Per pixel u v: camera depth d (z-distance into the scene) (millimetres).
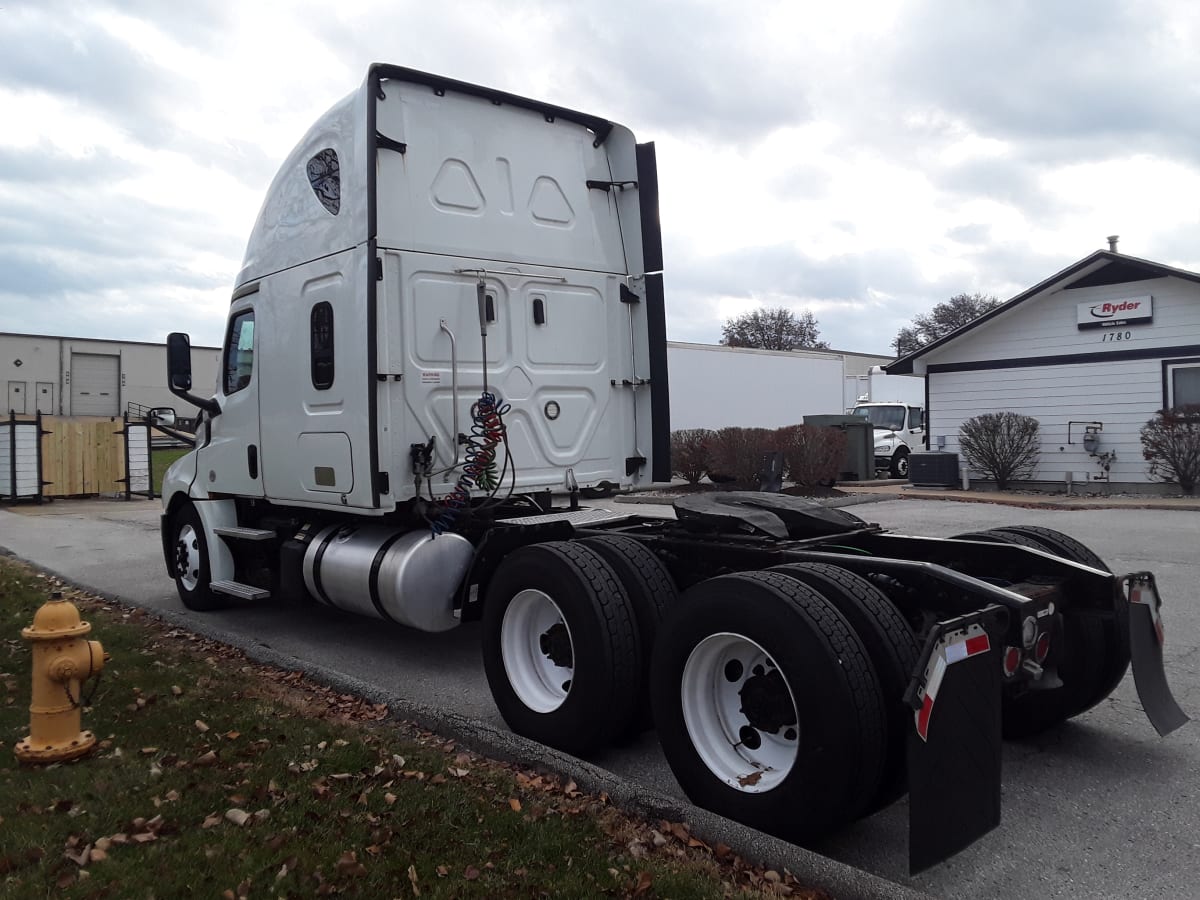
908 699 3039
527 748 4250
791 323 72625
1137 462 17062
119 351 62906
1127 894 3184
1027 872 3354
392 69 5613
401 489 5598
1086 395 17625
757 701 3633
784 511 4938
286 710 4910
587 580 4340
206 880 3078
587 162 6676
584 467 6488
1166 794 4000
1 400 58719
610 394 6672
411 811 3590
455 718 4648
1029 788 4090
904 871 3402
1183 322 16375
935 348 19562
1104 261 17000
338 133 5879
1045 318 18094
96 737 4422
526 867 3170
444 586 5641
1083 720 4961
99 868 3158
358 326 5617
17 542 13680
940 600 3732
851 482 21312
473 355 5934
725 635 3643
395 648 6777
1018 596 3547
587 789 3889
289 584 6695
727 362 26188
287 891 3004
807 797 3322
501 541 5559
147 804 3652
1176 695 5227
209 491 7629
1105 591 4172
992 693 3309
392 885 3045
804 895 3082
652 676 3973
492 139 6148
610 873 3123
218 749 4270
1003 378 18750
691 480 19531
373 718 4898
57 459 21547
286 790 3773
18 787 3824
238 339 7234
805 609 3377
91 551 12547
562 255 6418
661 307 6699
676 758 3848
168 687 5273
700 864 3238
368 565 5828
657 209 6688
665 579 4512
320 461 6086
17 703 4984
